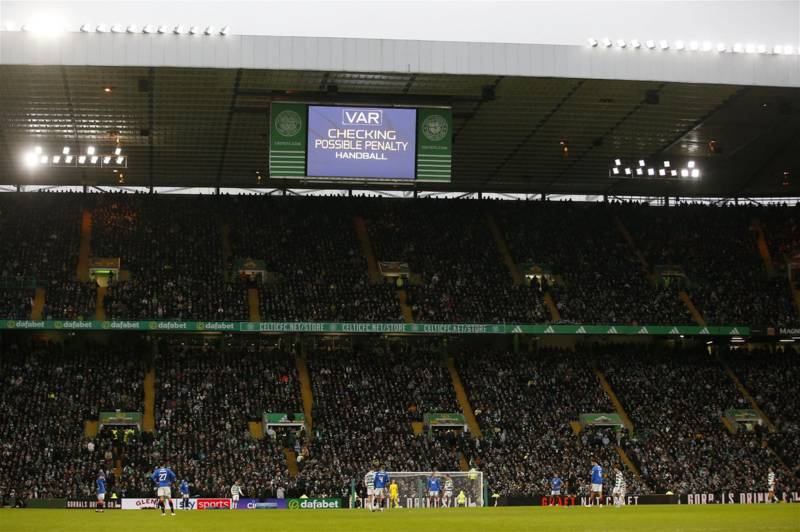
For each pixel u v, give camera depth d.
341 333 84.00
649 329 83.88
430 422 75.44
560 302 85.88
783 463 74.62
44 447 68.81
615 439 75.81
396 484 64.12
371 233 92.06
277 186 94.75
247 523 44.06
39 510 60.88
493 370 82.06
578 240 93.38
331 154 64.06
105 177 91.19
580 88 67.19
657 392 81.12
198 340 83.00
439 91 68.44
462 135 78.38
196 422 72.69
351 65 63.03
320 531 37.97
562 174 91.38
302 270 86.56
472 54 63.84
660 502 68.25
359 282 85.75
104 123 74.56
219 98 69.00
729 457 74.25
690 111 72.25
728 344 91.06
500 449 73.06
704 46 65.19
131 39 61.84
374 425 74.56
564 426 76.12
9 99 68.88
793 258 90.25
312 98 67.62
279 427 73.50
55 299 79.44
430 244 91.44
